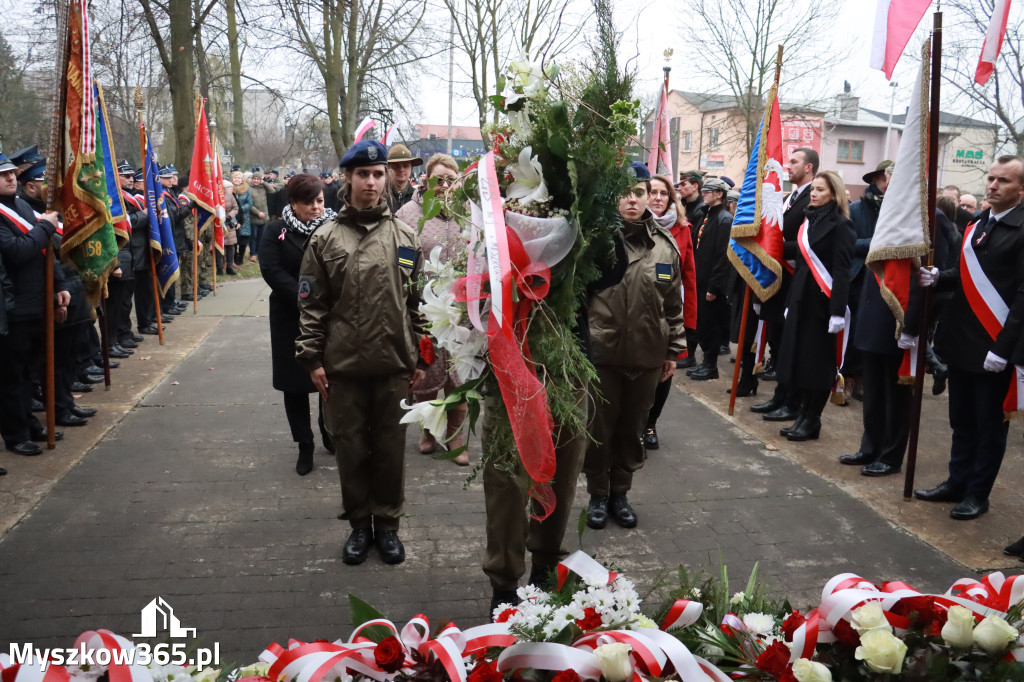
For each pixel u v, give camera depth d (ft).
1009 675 5.95
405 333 12.53
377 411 12.76
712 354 26.35
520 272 8.02
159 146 114.42
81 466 17.11
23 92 62.90
